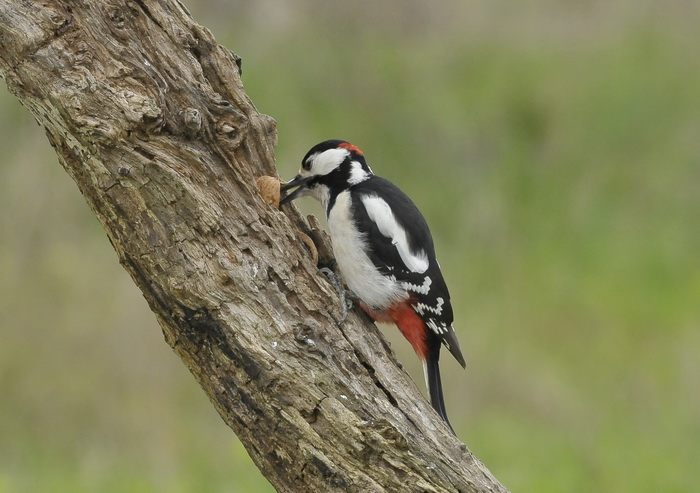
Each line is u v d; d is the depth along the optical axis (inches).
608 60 823.1
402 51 799.1
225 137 290.7
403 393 295.6
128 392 502.3
